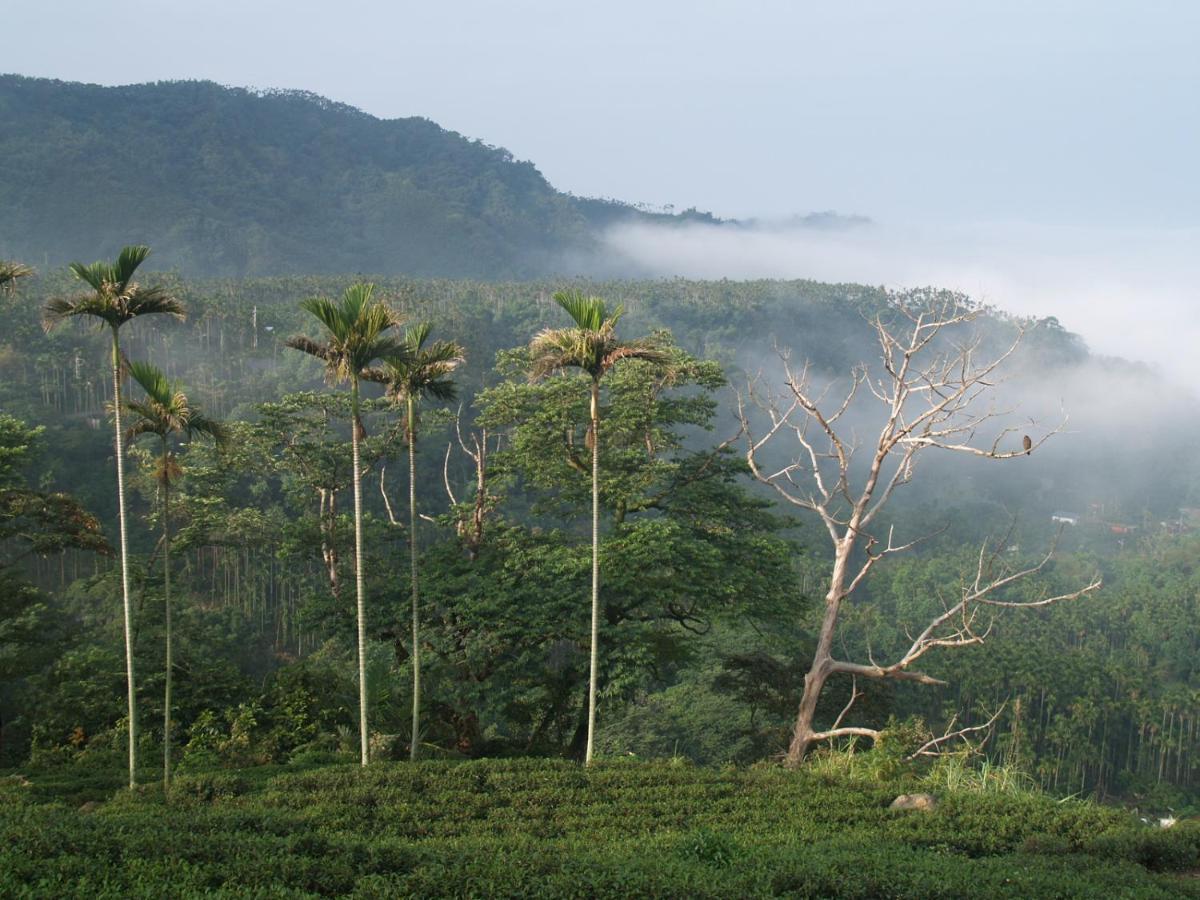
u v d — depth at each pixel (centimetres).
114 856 1598
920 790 2572
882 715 3984
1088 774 8512
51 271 14638
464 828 2195
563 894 1592
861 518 3234
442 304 15312
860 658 8469
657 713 5391
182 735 3459
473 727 3591
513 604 3186
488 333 13600
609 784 2522
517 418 3581
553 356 2633
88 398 10362
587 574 3281
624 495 3341
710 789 2500
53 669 3853
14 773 2967
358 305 2500
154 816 1931
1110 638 11025
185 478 4156
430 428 4044
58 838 1612
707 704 5562
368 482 8156
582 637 3209
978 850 2161
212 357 11875
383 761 2706
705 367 3469
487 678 3353
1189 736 8331
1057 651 9488
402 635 3400
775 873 1759
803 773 2727
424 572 3466
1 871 1454
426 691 3578
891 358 3238
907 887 1736
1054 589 11438
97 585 4822
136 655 3716
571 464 3541
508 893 1583
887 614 10412
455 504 3794
